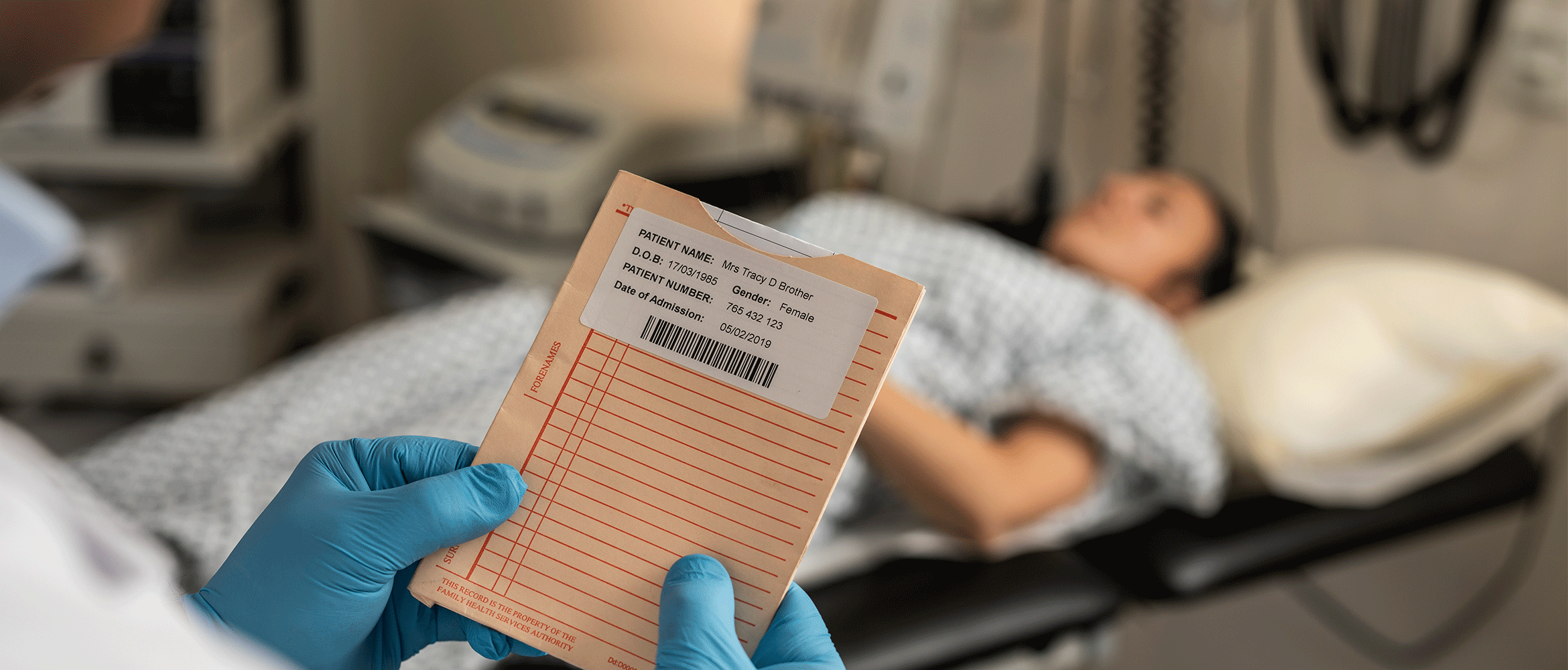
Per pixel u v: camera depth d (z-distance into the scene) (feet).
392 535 1.39
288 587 1.42
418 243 6.16
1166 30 5.90
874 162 6.40
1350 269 4.54
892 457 3.66
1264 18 5.52
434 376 3.65
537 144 5.89
